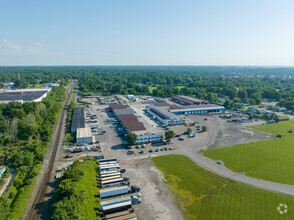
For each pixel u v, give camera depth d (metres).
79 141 110.88
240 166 86.38
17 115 139.25
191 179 76.75
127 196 66.81
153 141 114.00
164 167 85.44
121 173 80.31
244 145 108.88
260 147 106.00
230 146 107.56
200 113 184.88
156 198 65.94
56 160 90.62
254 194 67.75
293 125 147.00
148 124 139.00
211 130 135.00
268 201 64.31
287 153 98.75
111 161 88.00
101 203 61.12
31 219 56.06
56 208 54.94
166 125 144.88
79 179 70.00
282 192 68.69
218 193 68.44
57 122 149.62
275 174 80.00
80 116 158.12
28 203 62.50
